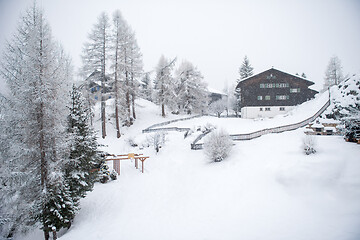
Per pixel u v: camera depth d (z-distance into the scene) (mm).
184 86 43656
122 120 32656
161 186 13930
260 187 10828
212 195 11258
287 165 12039
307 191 9609
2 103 9578
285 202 9219
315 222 7367
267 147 17047
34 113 9297
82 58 28328
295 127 24484
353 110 16203
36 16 9477
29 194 9367
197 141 22781
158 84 39688
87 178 11492
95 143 12008
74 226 10234
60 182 9406
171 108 40750
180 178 14688
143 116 38719
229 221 8500
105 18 28984
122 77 29938
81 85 27781
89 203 12461
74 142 10523
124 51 31766
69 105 11227
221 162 15828
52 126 9648
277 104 43312
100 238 8453
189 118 40469
